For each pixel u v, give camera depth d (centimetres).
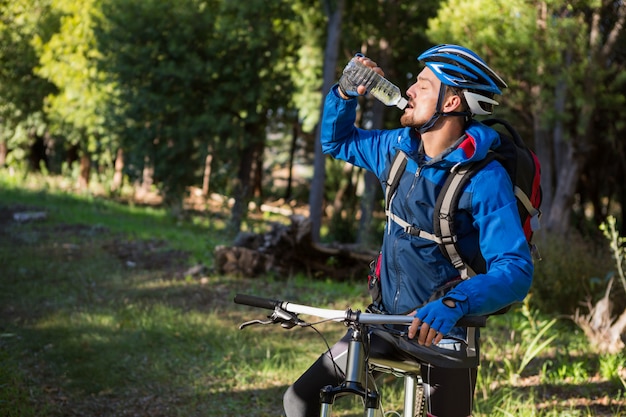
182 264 1268
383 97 280
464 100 270
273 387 637
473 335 280
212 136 2116
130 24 2066
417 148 281
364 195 1777
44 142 3766
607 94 1238
